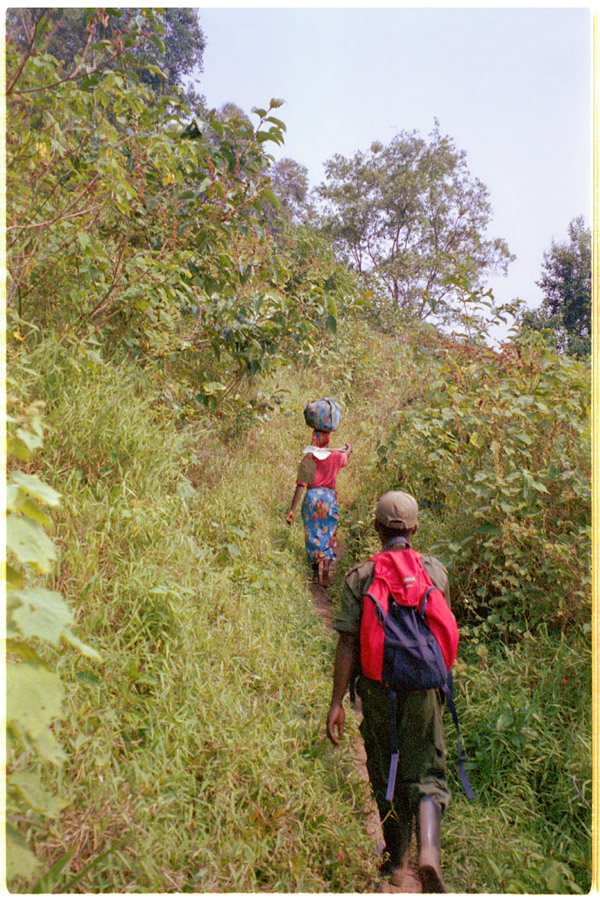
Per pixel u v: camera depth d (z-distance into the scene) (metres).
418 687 2.16
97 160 3.96
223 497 4.95
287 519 4.85
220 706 2.71
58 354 3.92
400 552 2.38
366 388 10.02
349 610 2.35
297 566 4.82
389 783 2.13
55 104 3.47
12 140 3.30
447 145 33.62
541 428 4.27
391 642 2.18
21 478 1.32
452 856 2.44
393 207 33.56
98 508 3.35
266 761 2.50
